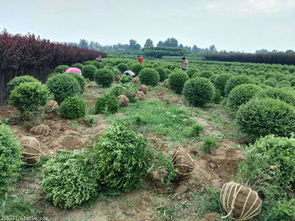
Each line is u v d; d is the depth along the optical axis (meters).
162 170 4.42
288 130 5.91
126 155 3.94
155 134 6.75
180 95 13.40
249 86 8.88
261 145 4.09
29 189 4.08
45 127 6.28
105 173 3.88
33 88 6.59
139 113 8.49
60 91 8.67
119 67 23.00
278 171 3.78
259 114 6.18
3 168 3.67
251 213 3.39
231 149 5.81
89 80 17.45
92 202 3.82
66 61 20.61
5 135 3.88
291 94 7.56
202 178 4.64
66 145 5.68
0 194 3.76
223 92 13.41
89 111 9.03
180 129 7.26
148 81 15.06
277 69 35.09
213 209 3.81
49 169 3.88
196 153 5.65
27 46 11.24
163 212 3.78
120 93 10.41
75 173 3.76
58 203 3.63
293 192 4.14
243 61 62.00
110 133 4.13
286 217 3.32
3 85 9.38
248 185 3.89
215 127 7.84
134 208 3.81
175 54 75.31
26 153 4.46
